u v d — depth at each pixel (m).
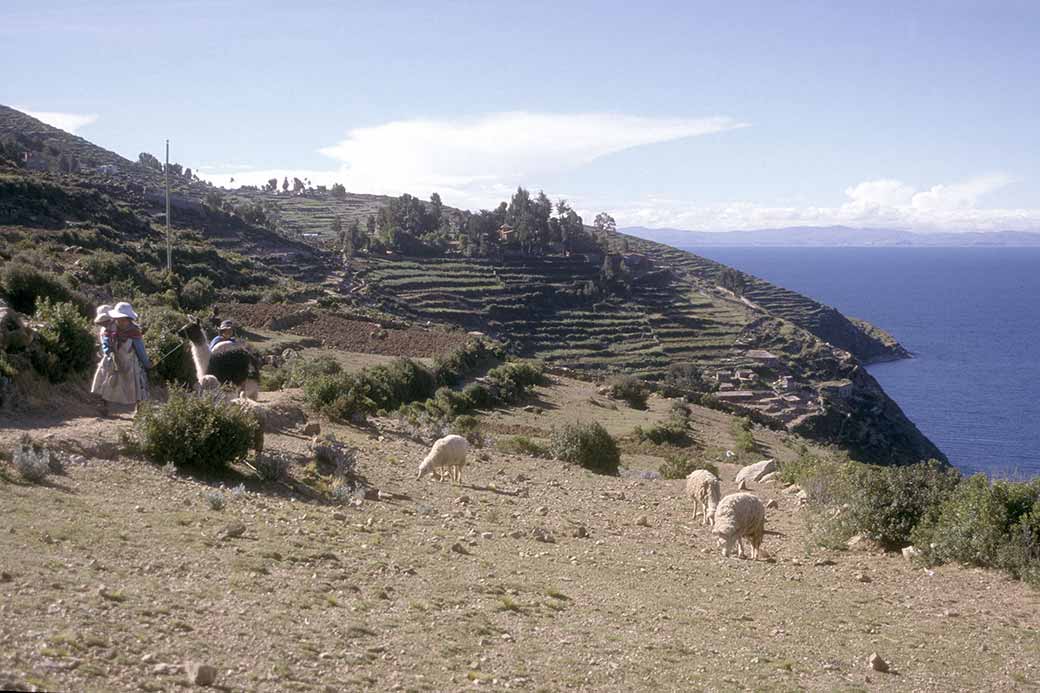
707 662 9.01
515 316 155.00
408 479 18.41
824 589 13.30
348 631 8.29
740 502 15.75
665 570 13.38
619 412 68.19
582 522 17.00
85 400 17.02
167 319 31.91
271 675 6.84
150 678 6.34
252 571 9.69
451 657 8.08
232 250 137.12
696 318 174.00
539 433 45.97
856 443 122.06
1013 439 135.50
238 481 14.62
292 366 45.47
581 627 9.67
